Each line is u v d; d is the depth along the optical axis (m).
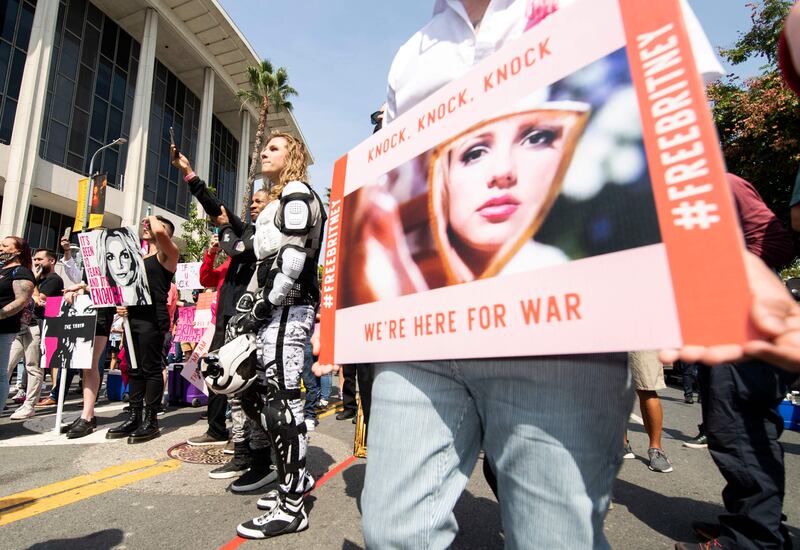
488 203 0.79
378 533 0.88
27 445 3.40
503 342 0.73
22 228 15.34
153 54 20.91
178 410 5.12
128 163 20.14
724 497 1.85
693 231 0.54
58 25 17.86
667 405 6.68
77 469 2.83
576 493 0.73
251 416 2.29
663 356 0.53
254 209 3.12
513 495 0.81
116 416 4.55
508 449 0.80
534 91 0.76
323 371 1.15
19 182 15.27
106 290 3.62
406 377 0.92
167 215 22.73
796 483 2.93
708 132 0.54
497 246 0.77
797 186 1.61
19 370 5.45
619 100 0.64
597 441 0.75
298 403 2.06
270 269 2.13
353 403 4.85
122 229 3.58
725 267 0.50
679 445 3.85
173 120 24.52
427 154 0.94
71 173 17.53
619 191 0.62
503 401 0.81
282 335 2.04
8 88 15.62
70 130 18.06
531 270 0.71
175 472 2.79
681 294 0.54
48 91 17.23
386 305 0.98
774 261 1.77
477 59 0.97
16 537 1.91
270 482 2.55
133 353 3.64
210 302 5.01
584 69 0.69
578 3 0.72
